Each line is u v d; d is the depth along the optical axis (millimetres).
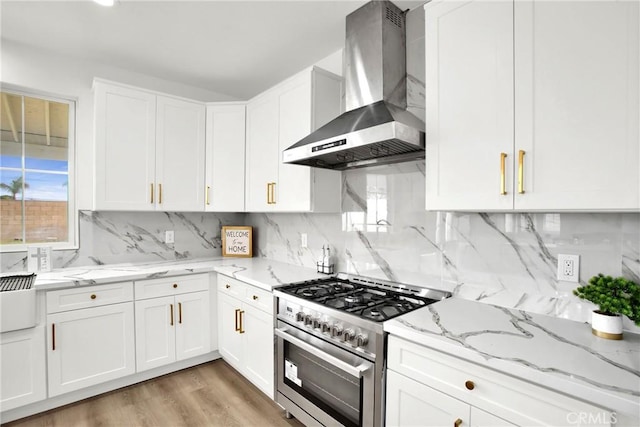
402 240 1988
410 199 1949
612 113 1019
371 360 1417
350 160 2057
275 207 2463
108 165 2404
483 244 1638
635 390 825
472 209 1347
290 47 2422
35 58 2400
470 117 1354
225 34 2254
